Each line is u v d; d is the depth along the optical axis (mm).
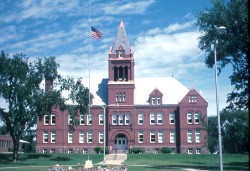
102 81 87938
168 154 68875
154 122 81250
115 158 67062
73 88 65312
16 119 61688
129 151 78500
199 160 61938
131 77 81312
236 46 44969
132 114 80125
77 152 81250
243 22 43188
